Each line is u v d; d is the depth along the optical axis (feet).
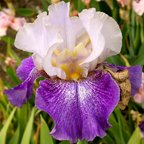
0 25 2.51
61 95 1.25
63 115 1.20
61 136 1.17
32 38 1.31
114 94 1.21
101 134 1.16
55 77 1.31
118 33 1.28
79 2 2.66
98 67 1.33
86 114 1.20
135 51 2.70
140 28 2.66
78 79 1.30
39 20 1.30
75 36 1.32
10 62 2.41
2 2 4.12
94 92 1.25
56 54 1.32
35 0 4.14
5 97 2.33
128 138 2.01
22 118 2.13
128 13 2.55
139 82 1.39
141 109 2.46
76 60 1.32
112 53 1.31
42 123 1.83
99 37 1.24
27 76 1.45
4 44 3.77
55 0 2.35
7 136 2.20
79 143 1.48
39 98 1.24
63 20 1.29
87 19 1.27
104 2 2.83
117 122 2.07
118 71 1.36
